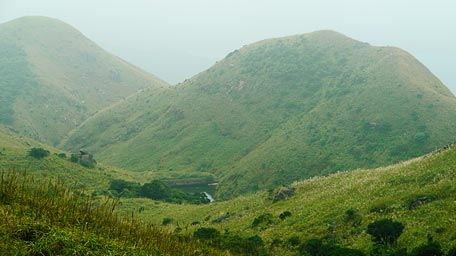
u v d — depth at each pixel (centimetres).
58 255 896
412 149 13412
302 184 6066
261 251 3331
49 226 1002
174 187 14912
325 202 4519
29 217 1015
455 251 2091
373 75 19175
